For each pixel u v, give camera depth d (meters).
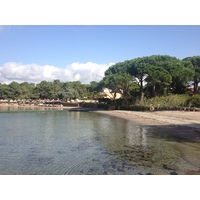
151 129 21.08
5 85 105.81
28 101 87.12
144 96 51.91
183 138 16.28
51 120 30.95
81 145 14.16
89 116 38.12
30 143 14.82
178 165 9.90
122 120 30.62
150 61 51.47
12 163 10.31
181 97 42.56
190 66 50.38
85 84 102.44
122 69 53.50
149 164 10.09
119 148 13.30
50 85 99.81
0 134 18.53
